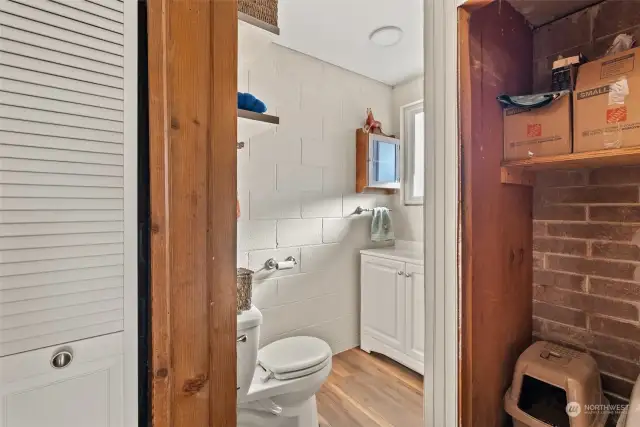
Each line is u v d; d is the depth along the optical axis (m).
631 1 1.23
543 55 1.48
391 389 2.08
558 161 1.13
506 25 1.33
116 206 0.64
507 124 1.28
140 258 0.70
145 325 0.70
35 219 0.56
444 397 1.15
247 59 1.79
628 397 1.23
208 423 0.75
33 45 0.55
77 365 0.60
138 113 0.69
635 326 1.22
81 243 0.60
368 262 2.52
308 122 2.32
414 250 2.59
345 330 2.56
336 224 2.49
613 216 1.27
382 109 2.75
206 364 0.75
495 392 1.27
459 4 1.08
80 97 0.60
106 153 0.63
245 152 2.04
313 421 1.70
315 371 1.69
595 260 1.32
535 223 1.51
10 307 0.54
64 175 0.58
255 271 2.10
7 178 0.53
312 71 2.33
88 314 0.61
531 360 1.26
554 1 1.32
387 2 1.70
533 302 1.51
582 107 1.08
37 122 0.56
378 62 2.40
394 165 2.69
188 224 0.72
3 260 0.53
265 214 2.14
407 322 2.22
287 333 2.25
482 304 1.19
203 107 0.75
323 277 2.43
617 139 1.00
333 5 1.71
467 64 1.11
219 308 0.77
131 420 0.66
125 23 0.65
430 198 1.19
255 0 1.31
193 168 0.73
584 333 1.35
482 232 1.18
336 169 2.48
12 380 0.54
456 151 1.10
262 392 1.52
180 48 0.71
